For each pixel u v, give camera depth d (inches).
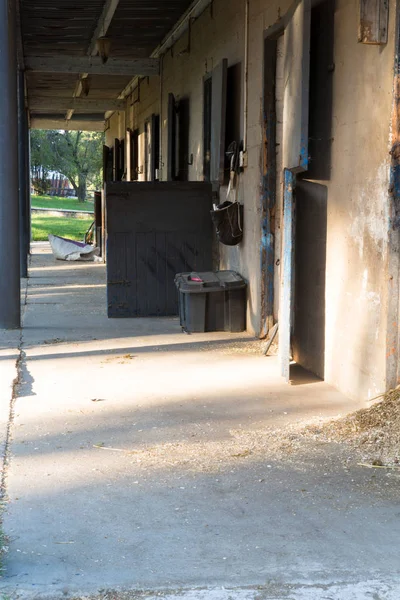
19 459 193.3
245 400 249.1
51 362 307.3
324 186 268.1
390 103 214.4
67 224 1604.3
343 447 199.5
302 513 160.7
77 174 2583.7
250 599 127.0
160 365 301.9
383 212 219.5
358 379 241.1
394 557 141.9
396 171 214.7
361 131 234.5
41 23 560.1
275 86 342.3
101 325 397.1
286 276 270.2
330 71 259.3
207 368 296.0
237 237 379.6
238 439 208.2
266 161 344.2
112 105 911.7
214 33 442.3
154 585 131.2
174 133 561.9
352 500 167.3
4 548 144.4
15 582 131.8
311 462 189.8
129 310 423.2
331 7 257.1
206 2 462.0
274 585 131.4
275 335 333.4
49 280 616.1
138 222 421.7
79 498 168.4
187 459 192.9
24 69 637.9
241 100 383.9
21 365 301.3
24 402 247.3
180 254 426.6
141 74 640.4
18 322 382.9
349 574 135.3
